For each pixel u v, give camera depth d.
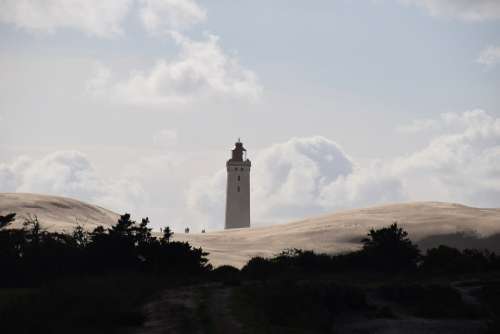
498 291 110.50
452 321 92.44
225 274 135.25
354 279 131.50
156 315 75.00
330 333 83.88
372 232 157.88
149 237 141.75
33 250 121.81
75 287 89.00
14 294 88.00
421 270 146.38
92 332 65.62
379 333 84.94
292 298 90.00
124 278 110.06
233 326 69.31
